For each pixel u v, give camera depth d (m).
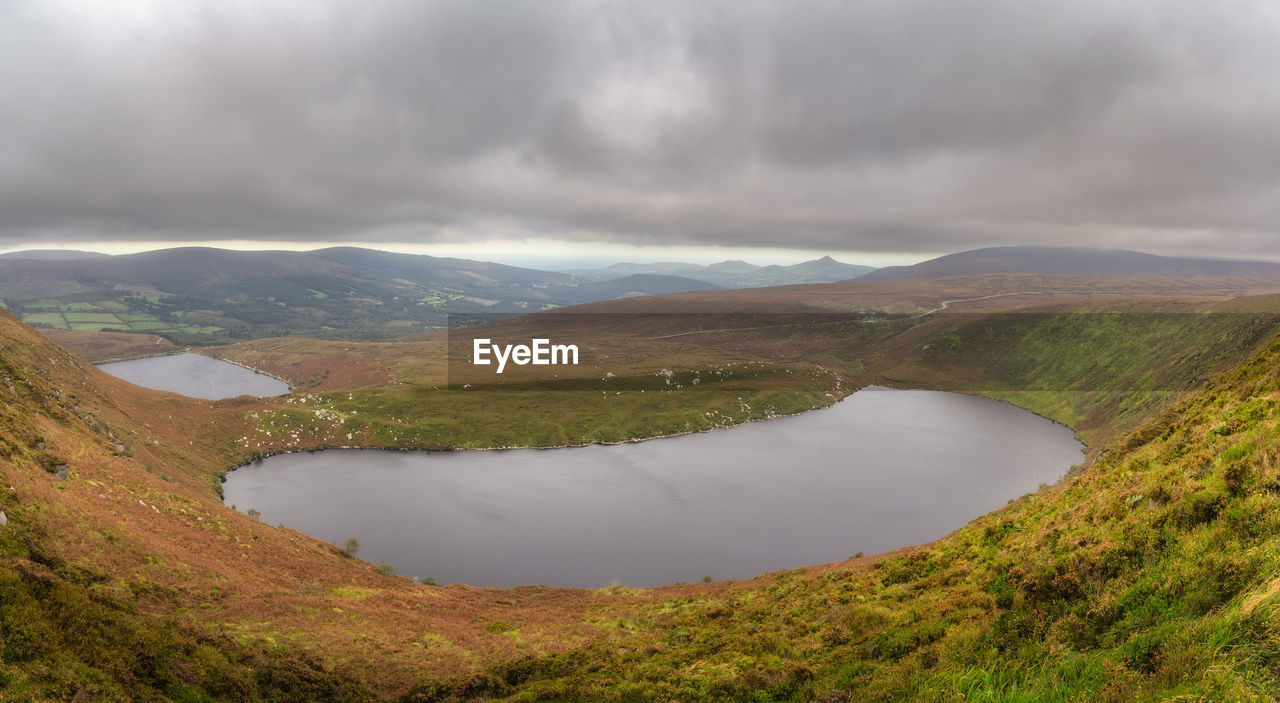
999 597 20.56
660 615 44.62
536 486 138.12
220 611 36.50
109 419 113.19
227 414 165.88
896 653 21.17
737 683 23.25
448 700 30.00
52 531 35.59
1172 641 12.70
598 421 196.12
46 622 21.33
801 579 46.66
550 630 43.25
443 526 111.75
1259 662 10.96
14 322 127.56
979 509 121.56
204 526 55.97
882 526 113.38
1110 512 21.98
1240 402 29.92
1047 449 171.12
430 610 49.06
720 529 112.00
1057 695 13.38
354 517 114.69
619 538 107.44
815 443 180.00
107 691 19.80
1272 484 16.52
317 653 34.25
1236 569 13.94
